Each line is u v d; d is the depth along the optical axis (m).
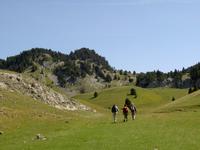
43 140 46.34
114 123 62.09
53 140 45.19
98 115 101.38
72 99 121.94
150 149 38.03
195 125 56.09
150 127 54.75
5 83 105.38
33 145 42.94
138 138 44.47
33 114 73.06
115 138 44.78
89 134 48.47
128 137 45.28
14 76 111.88
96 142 42.34
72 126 61.44
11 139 51.03
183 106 99.19
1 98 85.88
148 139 43.66
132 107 68.25
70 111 103.69
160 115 76.88
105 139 44.22
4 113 66.94
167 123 59.50
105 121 68.00
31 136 52.53
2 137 52.62
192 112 78.69
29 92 108.50
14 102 86.50
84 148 39.19
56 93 117.19
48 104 107.62
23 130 57.78
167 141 42.25
